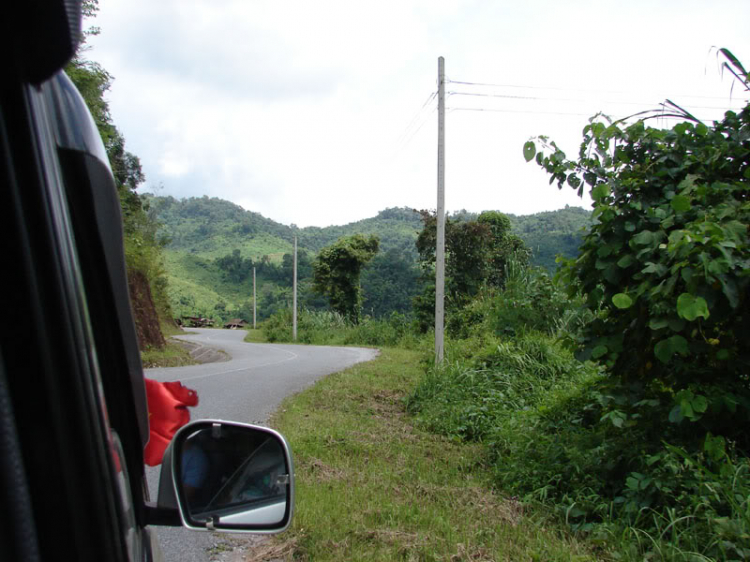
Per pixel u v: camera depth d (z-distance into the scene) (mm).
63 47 915
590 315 6023
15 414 930
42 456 951
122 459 1363
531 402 8781
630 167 5340
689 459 4262
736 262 4145
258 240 129375
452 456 6977
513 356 10148
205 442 1683
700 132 4984
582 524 4836
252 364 18406
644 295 4691
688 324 4426
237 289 96625
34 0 854
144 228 26828
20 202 928
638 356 4973
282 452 1741
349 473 6016
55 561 977
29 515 923
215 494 1663
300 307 45625
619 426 4898
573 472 5484
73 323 1000
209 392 11320
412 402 10281
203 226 139750
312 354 24656
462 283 24453
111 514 1079
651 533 4293
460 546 4168
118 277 1368
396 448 7176
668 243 4730
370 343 33656
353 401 10531
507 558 4070
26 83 936
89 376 1040
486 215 28609
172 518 1607
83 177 1211
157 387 1938
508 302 12953
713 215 4531
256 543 4395
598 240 5180
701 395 4434
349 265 42844
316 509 4812
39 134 961
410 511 4863
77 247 1239
